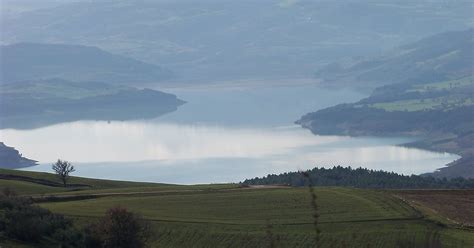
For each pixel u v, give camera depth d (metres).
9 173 191.00
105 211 126.00
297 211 130.88
